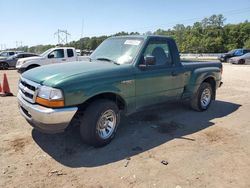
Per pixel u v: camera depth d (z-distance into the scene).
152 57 4.85
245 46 86.94
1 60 22.72
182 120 6.09
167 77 5.55
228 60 33.72
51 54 15.47
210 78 7.04
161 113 6.59
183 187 3.38
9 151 4.25
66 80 3.95
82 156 4.14
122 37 5.63
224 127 5.70
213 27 100.12
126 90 4.71
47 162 3.93
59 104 3.87
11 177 3.51
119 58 5.14
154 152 4.35
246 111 7.10
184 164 3.98
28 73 4.59
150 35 5.36
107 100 4.50
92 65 4.74
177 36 105.94
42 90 3.96
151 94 5.26
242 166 3.96
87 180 3.48
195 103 6.71
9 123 5.60
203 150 4.49
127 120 5.94
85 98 4.10
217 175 3.70
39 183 3.39
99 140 4.39
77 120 4.52
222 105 7.77
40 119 3.91
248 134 5.31
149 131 5.30
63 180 3.47
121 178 3.55
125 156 4.18
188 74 6.19
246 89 10.88
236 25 95.62
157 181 3.50
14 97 8.49
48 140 4.70
